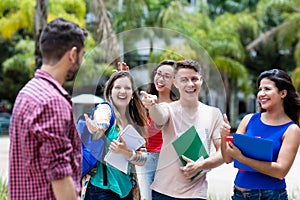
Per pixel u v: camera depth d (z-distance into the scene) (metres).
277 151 3.14
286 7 21.83
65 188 2.17
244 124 3.42
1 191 6.11
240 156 3.08
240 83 21.77
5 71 22.14
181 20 21.12
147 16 21.33
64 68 2.35
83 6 15.76
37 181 2.22
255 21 22.23
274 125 3.21
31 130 2.17
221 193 6.51
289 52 24.27
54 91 2.26
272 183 3.14
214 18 25.98
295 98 3.22
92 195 3.45
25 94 2.27
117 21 19.30
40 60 7.96
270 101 3.20
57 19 2.38
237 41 21.69
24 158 2.22
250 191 3.17
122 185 3.43
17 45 20.45
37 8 8.05
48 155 2.15
